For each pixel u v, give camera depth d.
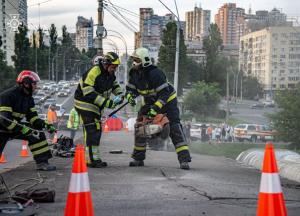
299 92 50.56
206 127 49.31
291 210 6.51
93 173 9.30
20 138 9.67
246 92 131.50
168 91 9.69
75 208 5.18
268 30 124.50
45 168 9.91
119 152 14.97
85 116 10.01
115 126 37.91
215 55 96.12
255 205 6.68
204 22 187.12
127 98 9.90
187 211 6.26
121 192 7.43
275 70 124.31
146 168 10.11
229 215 6.08
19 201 6.44
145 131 9.94
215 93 76.44
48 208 6.37
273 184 5.20
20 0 47.81
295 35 121.94
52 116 27.34
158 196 7.17
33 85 9.15
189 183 8.28
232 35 188.88
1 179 7.14
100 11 32.09
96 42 32.38
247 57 139.62
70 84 143.62
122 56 64.25
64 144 13.36
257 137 54.28
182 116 71.50
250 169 11.44
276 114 50.62
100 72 9.72
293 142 49.78
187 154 10.16
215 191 7.61
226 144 47.19
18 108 9.12
